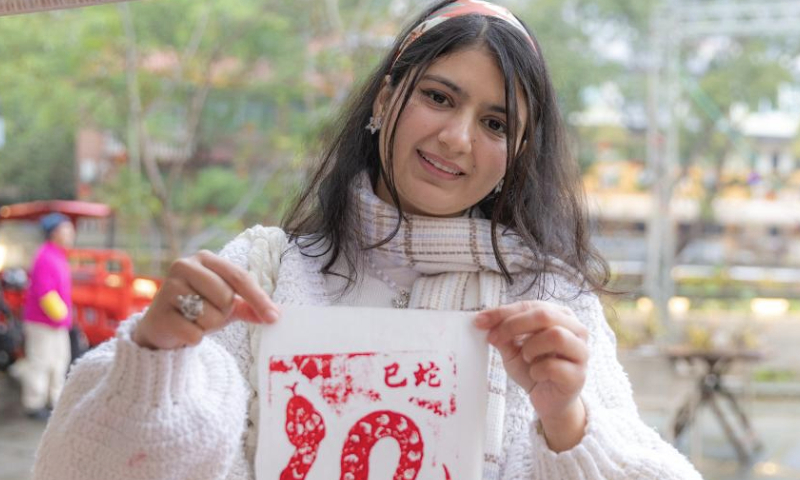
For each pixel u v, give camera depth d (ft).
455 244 4.59
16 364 28.71
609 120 50.57
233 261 4.72
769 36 45.88
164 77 36.11
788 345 40.24
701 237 57.21
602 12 46.50
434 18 4.61
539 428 4.01
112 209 36.47
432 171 4.43
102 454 3.68
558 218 5.11
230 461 3.93
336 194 4.90
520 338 3.90
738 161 50.55
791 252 56.70
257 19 35.06
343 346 3.90
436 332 3.93
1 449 20.33
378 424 3.87
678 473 3.94
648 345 27.04
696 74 48.19
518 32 4.54
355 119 5.04
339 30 33.58
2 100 37.06
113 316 26.40
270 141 38.11
